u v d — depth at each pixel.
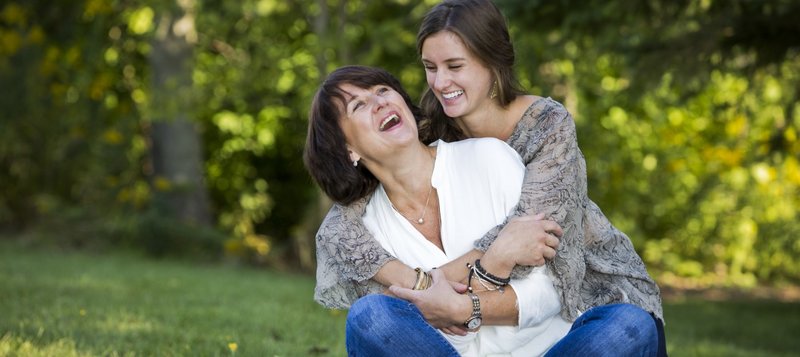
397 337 2.92
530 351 3.12
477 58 3.35
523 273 3.05
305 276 12.79
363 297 3.01
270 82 13.27
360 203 3.33
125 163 13.84
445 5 3.37
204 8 13.12
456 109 3.39
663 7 7.95
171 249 12.72
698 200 16.14
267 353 4.93
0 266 8.91
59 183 13.89
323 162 3.29
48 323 5.39
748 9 7.74
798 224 15.39
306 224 13.62
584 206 3.30
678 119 15.56
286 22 13.73
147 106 12.78
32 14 13.90
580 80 12.67
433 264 3.18
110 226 12.69
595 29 8.37
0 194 13.84
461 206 3.19
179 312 6.34
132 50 14.88
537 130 3.36
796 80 9.20
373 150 3.20
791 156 9.78
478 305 2.99
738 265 16.42
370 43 12.87
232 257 12.92
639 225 17.28
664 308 11.37
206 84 13.11
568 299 3.12
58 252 12.06
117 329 5.42
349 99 3.23
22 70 13.52
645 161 16.25
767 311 11.59
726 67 8.17
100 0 13.84
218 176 18.31
